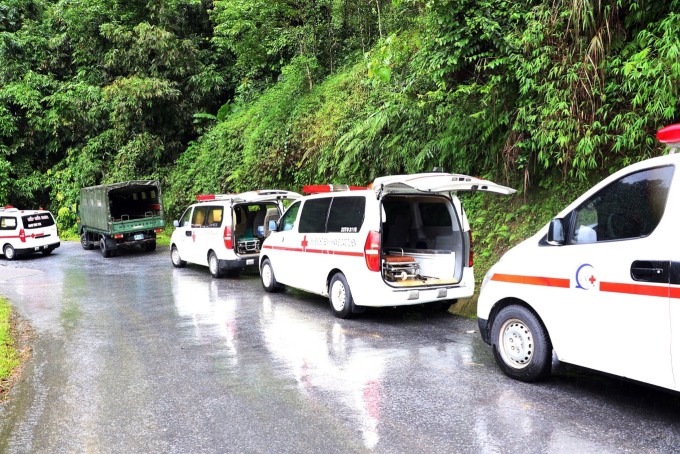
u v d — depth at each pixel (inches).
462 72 357.1
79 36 1032.8
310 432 160.7
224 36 892.6
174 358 243.1
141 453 151.8
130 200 773.3
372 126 454.0
